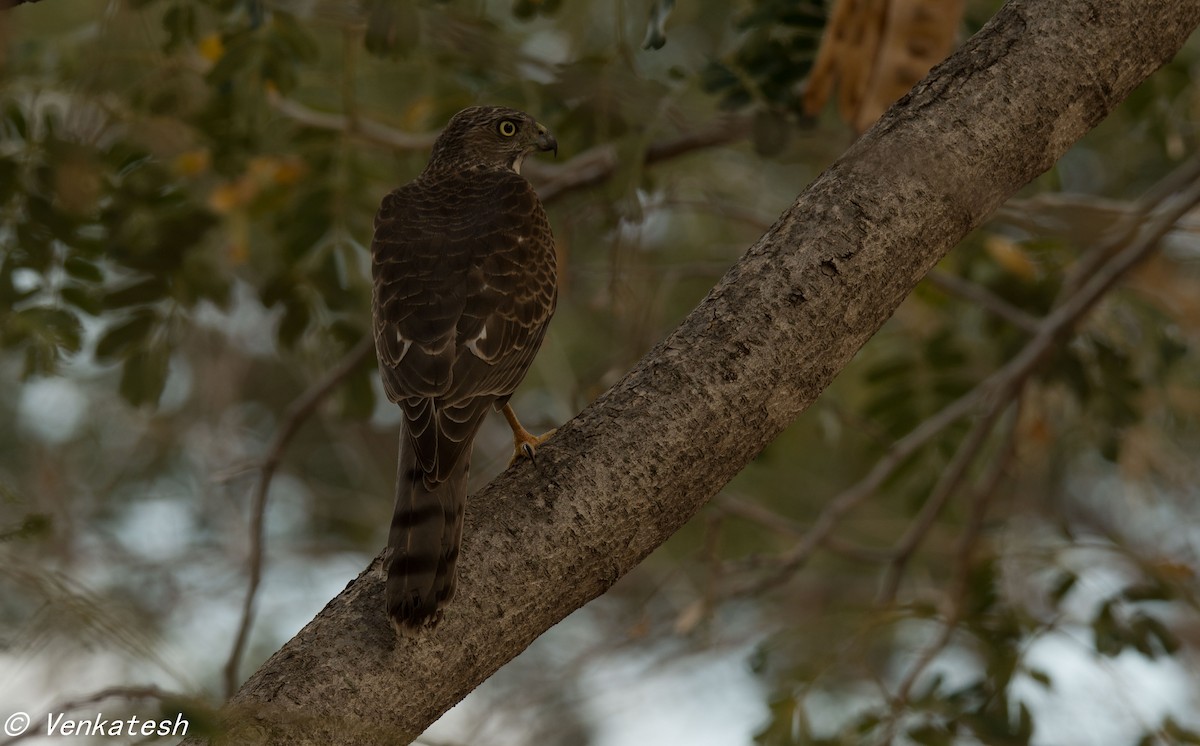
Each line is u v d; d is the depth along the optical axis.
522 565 5.15
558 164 11.73
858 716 10.14
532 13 9.77
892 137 5.60
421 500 5.45
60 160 9.10
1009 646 10.03
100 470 15.59
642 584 15.55
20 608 5.98
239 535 15.40
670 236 15.96
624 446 5.27
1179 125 11.35
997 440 14.12
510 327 7.42
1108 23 5.73
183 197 10.30
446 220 7.95
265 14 9.84
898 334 13.37
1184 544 14.33
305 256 10.95
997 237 11.51
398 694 4.93
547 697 12.76
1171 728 9.80
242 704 4.74
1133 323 12.57
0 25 9.11
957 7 9.09
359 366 11.16
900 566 11.59
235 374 16.03
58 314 9.16
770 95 10.02
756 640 14.12
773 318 5.35
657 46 8.98
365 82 13.59
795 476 16.30
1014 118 5.62
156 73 9.95
